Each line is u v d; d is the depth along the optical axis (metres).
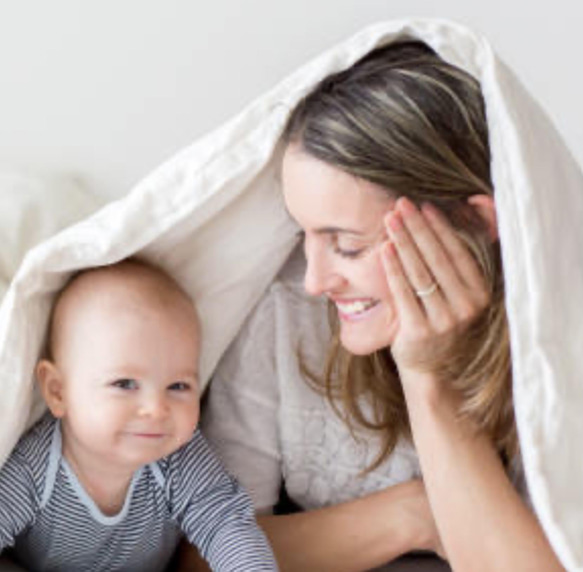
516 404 1.14
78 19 1.74
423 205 1.20
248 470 1.45
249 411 1.44
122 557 1.37
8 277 1.52
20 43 1.75
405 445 1.43
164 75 1.76
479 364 1.27
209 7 1.74
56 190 1.67
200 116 1.77
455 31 1.15
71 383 1.27
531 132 1.15
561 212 1.18
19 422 1.27
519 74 1.81
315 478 1.46
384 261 1.21
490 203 1.20
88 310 1.27
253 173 1.23
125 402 1.25
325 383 1.42
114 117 1.77
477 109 1.19
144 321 1.26
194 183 1.23
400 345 1.26
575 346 1.16
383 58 1.19
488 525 1.24
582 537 1.12
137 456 1.26
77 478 1.31
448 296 1.23
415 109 1.17
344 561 1.39
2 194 1.62
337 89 1.19
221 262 1.34
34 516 1.31
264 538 1.35
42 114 1.77
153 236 1.24
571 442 1.13
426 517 1.39
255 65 1.76
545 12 1.79
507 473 1.34
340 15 1.75
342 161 1.16
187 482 1.35
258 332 1.43
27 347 1.26
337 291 1.24
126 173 1.79
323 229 1.20
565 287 1.17
